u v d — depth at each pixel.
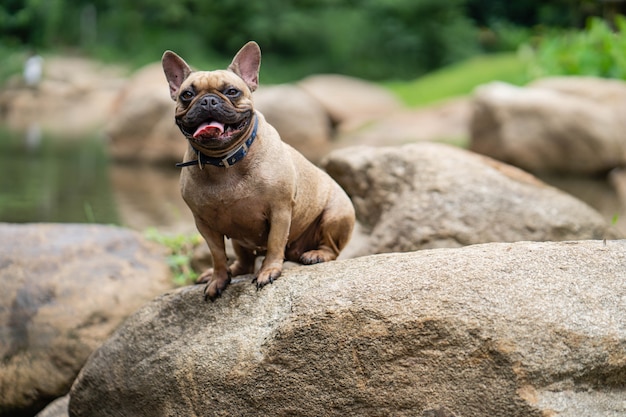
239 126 3.93
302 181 4.42
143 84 18.70
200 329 4.13
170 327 4.27
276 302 3.95
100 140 18.73
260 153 4.09
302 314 3.76
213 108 3.79
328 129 17.62
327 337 3.68
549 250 3.75
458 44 31.56
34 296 5.80
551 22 30.19
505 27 32.72
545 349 3.40
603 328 3.42
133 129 15.91
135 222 9.27
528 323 3.44
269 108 16.25
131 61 32.97
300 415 3.71
